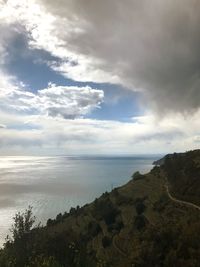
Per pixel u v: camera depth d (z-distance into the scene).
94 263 34.31
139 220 115.38
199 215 94.25
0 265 28.69
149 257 63.16
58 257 33.47
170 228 71.19
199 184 122.31
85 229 127.44
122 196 146.50
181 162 158.50
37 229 44.19
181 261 57.00
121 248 103.12
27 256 33.03
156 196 133.38
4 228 158.25
